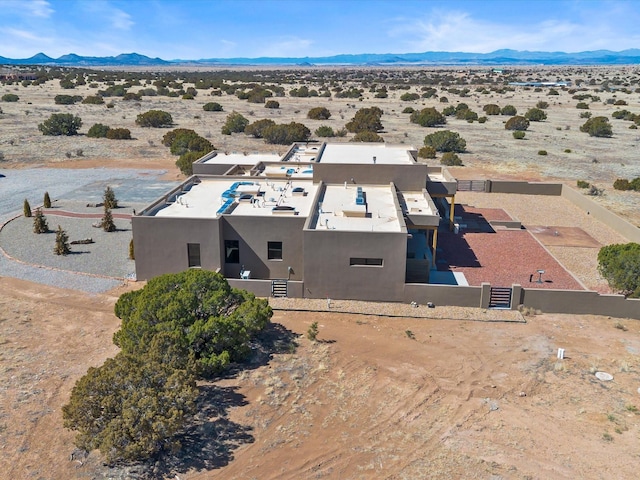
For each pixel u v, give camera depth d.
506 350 25.61
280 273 32.56
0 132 84.56
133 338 22.56
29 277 33.34
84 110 111.81
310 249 29.97
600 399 21.62
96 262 36.12
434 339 26.64
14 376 22.41
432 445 18.81
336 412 20.61
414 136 86.75
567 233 45.22
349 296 30.67
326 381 22.70
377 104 134.25
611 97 154.00
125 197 53.25
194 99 138.50
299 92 151.12
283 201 36.31
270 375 22.97
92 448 17.17
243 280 30.95
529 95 162.62
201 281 25.05
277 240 31.84
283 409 20.69
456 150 77.56
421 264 32.34
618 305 29.31
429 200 36.66
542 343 26.30
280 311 29.48
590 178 63.72
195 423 19.58
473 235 43.22
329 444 18.80
